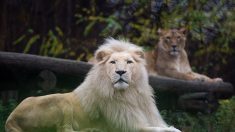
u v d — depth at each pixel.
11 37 19.92
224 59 19.72
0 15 19.59
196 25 19.36
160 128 9.34
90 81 9.57
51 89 12.59
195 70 19.72
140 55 9.69
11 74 12.59
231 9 20.05
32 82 12.69
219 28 19.89
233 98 13.52
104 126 9.57
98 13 20.91
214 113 14.02
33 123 9.41
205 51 19.98
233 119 12.44
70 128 9.34
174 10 19.58
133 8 20.30
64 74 12.67
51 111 9.39
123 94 9.41
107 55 9.48
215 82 15.07
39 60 12.36
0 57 12.06
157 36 19.62
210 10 20.19
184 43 18.45
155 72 18.45
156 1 19.81
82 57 20.23
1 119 11.73
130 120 9.41
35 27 20.41
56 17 20.73
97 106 9.50
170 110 14.05
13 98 13.45
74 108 9.47
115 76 9.23
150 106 9.70
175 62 18.38
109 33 19.27
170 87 13.82
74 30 20.80
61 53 20.00
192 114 14.23
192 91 14.30
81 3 20.94
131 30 20.16
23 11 20.16
